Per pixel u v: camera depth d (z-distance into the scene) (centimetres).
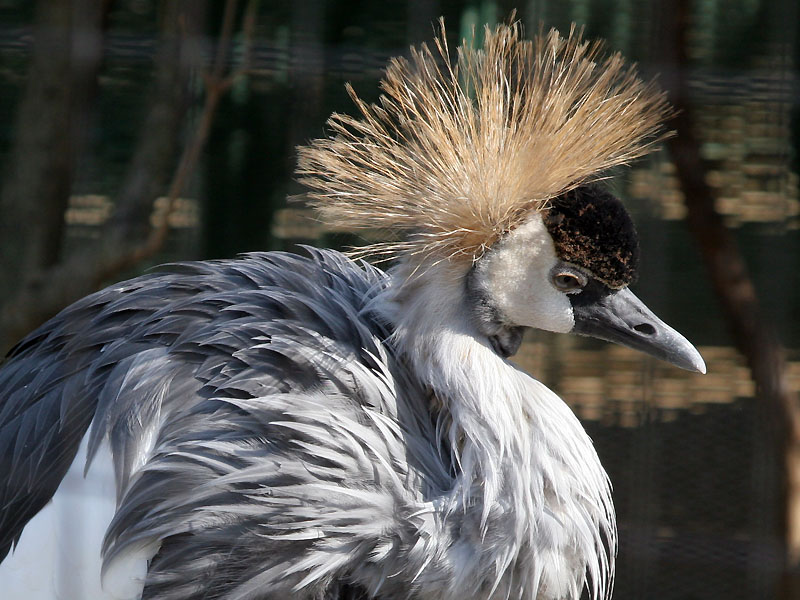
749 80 548
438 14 655
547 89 449
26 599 411
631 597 657
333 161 434
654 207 689
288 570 402
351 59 496
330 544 403
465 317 438
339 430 409
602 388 800
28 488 428
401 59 460
